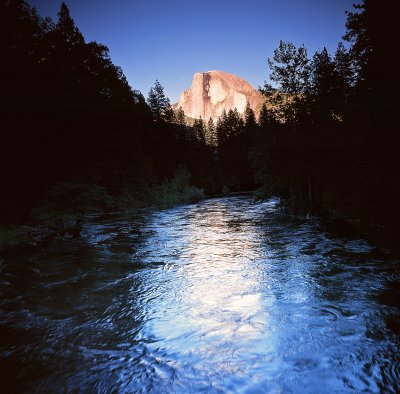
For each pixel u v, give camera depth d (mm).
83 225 19859
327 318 6266
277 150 23531
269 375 4547
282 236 15406
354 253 11414
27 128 22766
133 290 8289
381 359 4855
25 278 9469
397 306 6730
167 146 54344
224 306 7047
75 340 5734
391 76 15281
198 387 4352
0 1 21922
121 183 34188
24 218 18125
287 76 23875
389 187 14977
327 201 21625
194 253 12391
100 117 30844
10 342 5703
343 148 20906
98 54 34750
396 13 14812
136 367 4848
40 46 26234
